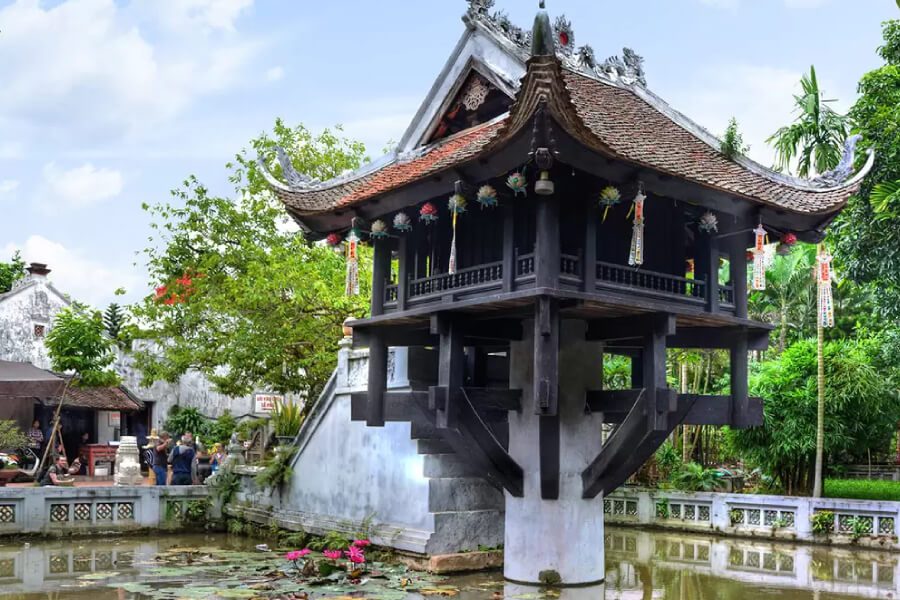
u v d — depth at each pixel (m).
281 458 15.52
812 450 18.25
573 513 11.08
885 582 11.59
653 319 10.55
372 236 12.15
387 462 13.09
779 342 30.39
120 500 15.82
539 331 9.55
